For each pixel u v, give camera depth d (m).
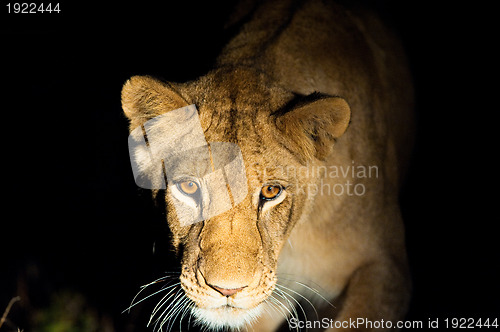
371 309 6.46
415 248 8.95
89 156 9.30
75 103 9.57
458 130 9.54
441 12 9.55
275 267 5.74
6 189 9.49
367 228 6.55
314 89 6.47
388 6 8.70
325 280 6.63
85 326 7.82
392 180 7.18
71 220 9.15
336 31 7.02
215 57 6.48
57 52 9.75
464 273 8.72
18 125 9.70
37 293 8.46
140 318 7.72
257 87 5.91
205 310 5.60
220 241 5.33
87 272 8.64
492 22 9.94
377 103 7.13
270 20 6.71
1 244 9.12
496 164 9.52
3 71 9.80
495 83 9.82
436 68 9.32
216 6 7.45
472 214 9.34
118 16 9.28
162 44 8.46
